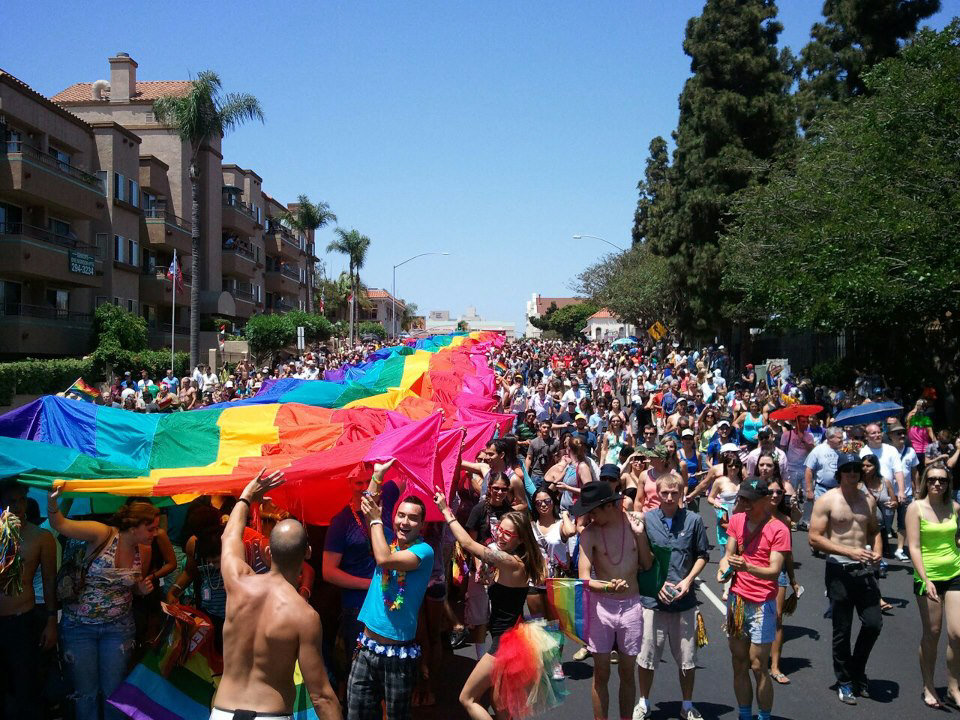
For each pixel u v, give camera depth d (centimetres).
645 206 7069
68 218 3484
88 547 580
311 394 1008
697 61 3747
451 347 2186
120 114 4828
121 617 579
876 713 667
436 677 716
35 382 2606
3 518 550
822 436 1477
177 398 2234
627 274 5603
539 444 1299
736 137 3622
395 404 1009
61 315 3419
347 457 618
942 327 2069
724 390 2475
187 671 601
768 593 619
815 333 2888
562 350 6262
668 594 630
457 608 852
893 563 1143
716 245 3641
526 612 686
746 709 628
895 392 2095
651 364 4016
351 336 6562
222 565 451
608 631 607
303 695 597
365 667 531
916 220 1692
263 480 485
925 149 1828
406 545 541
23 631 577
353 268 7044
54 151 3388
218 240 5141
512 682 561
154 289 4122
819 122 2844
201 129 3684
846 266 1869
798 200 2306
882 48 3195
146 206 4197
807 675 751
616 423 1425
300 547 445
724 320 3766
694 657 651
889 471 1145
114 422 718
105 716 575
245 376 2933
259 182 6234
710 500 1014
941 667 771
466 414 1015
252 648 430
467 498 883
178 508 759
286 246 6725
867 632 689
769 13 3697
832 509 707
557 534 781
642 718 647
